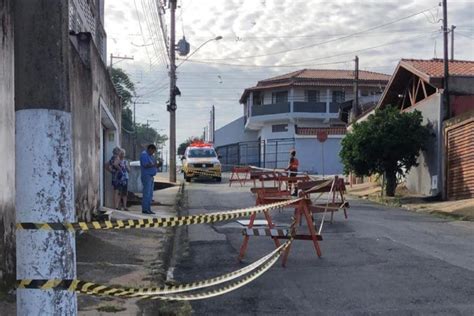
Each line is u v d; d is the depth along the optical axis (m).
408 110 22.53
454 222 13.90
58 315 3.20
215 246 10.31
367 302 6.54
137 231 11.36
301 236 9.13
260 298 6.75
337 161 44.53
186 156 32.50
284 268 8.33
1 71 5.93
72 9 13.38
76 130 9.95
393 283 7.41
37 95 3.22
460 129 18.23
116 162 14.98
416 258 9.03
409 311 6.18
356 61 35.19
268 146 47.66
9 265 6.05
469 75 19.69
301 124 52.72
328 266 8.46
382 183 21.94
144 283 7.16
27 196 3.21
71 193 3.33
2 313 5.24
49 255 3.19
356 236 11.30
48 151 3.22
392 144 19.88
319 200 18.70
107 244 9.69
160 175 42.06
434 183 19.98
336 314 6.10
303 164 44.72
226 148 56.38
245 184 28.42
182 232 11.93
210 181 31.77
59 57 3.28
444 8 19.66
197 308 6.35
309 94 52.34
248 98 57.75
